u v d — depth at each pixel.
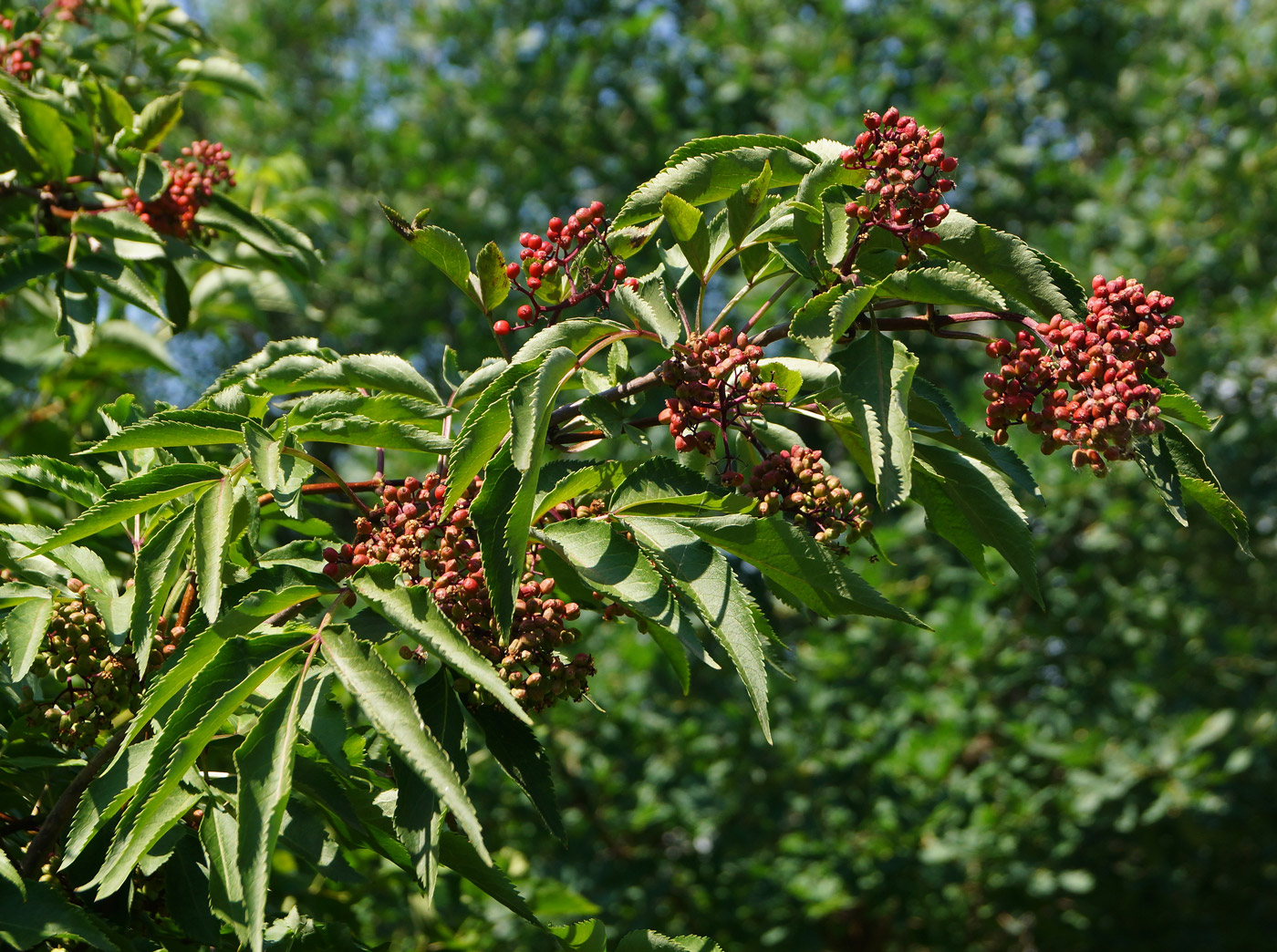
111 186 3.57
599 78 10.21
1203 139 9.52
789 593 2.26
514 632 2.05
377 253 10.20
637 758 7.58
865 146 2.19
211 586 2.02
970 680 7.76
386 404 2.31
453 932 4.90
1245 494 8.56
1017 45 9.54
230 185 3.74
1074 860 7.87
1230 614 8.87
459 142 10.30
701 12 11.66
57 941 2.26
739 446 2.55
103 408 2.91
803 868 7.17
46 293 4.35
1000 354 2.20
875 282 2.26
